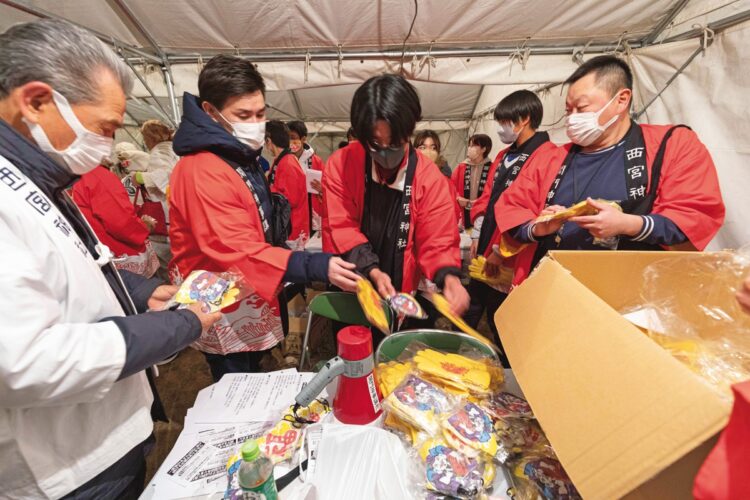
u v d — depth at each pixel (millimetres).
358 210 1395
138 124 6371
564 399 511
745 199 1542
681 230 1009
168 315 678
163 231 3104
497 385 851
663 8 2062
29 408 557
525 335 656
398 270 1397
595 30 2246
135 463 783
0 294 435
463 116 8664
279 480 652
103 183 2152
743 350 588
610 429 430
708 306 686
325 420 800
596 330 521
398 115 1006
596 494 408
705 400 352
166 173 2754
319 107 7773
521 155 1870
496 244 1677
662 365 415
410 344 1012
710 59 1707
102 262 728
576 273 748
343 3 2092
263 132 1177
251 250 1030
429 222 1306
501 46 2422
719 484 308
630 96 1118
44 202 560
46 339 470
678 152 1090
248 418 825
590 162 1217
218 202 1045
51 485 596
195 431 792
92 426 647
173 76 2596
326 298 1312
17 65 524
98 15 2094
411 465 678
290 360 2215
